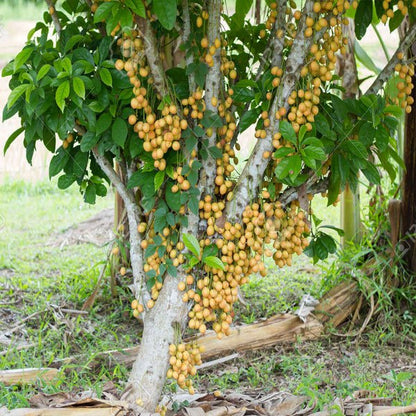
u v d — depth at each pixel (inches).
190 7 146.3
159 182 132.6
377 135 139.5
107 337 217.0
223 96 140.5
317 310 224.1
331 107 146.6
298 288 256.8
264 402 158.7
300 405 153.7
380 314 226.2
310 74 133.5
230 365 203.2
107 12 118.1
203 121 135.5
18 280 264.8
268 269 283.9
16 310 232.7
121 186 145.6
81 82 124.1
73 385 176.2
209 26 134.0
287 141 133.0
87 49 140.4
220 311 139.0
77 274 271.6
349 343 214.5
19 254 308.5
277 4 141.5
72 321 222.2
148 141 131.2
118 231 230.8
